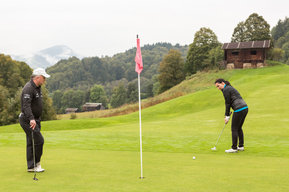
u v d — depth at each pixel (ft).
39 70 16.90
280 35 422.41
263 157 21.76
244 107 24.85
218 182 13.62
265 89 97.96
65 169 16.90
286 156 23.29
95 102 461.78
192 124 53.11
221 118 59.98
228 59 192.03
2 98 136.77
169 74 239.50
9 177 14.84
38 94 17.12
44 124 75.77
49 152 24.07
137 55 15.88
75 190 12.26
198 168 17.17
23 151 24.13
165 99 134.00
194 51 225.56
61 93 476.95
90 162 19.30
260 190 12.22
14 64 175.73
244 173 15.64
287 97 77.61
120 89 442.50
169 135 39.58
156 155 22.80
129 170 16.60
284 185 13.00
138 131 45.80
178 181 13.85
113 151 24.90
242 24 225.97
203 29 226.58
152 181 13.88
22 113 16.66
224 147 28.58
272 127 43.11
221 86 25.95
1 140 34.04
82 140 34.60
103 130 48.93
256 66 185.68
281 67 174.40
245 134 38.47
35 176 14.94
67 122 78.54
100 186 12.94
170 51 244.01
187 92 144.05
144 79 620.49
